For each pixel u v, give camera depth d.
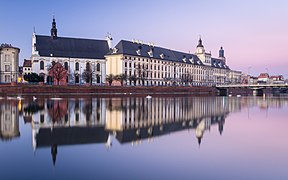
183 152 21.08
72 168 17.09
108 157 19.53
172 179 15.36
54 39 178.50
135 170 16.77
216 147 22.70
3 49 155.50
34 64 165.38
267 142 24.66
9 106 58.41
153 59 190.38
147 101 81.75
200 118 42.25
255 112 53.19
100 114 45.28
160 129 31.47
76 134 27.88
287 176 15.86
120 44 176.38
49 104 64.56
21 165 17.66
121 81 161.88
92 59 181.00
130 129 31.17
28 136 26.64
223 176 15.86
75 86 126.19
